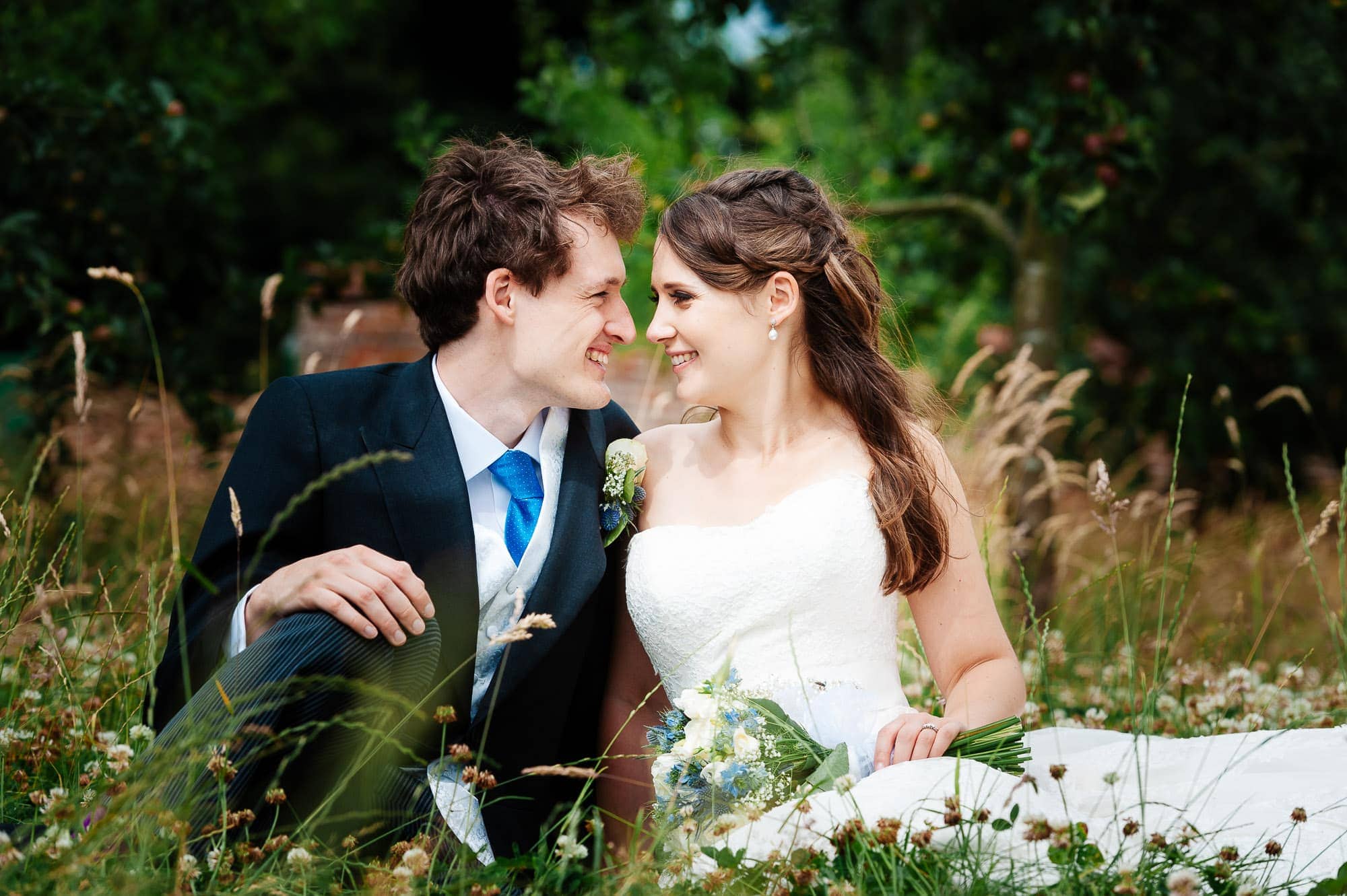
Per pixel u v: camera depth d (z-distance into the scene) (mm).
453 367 2793
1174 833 2303
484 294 2719
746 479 2988
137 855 1952
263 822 2299
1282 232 8492
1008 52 6180
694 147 7609
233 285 5930
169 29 6762
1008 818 2215
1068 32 5195
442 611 2604
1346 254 8969
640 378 7027
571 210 2725
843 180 4098
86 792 2252
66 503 4539
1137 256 8492
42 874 1896
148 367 5301
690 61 7527
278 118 14953
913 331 7418
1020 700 2832
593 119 7996
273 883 1936
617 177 2863
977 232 7957
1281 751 2697
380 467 2670
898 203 6844
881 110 9953
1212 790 2469
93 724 2539
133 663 3020
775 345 2945
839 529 2801
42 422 4926
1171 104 7535
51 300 4785
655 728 2689
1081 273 8555
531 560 2740
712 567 2801
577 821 2150
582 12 14344
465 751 2281
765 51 7262
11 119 4918
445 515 2643
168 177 5426
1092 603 4297
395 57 16359
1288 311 8828
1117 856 2035
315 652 2244
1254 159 7938
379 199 15328
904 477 2867
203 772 2100
